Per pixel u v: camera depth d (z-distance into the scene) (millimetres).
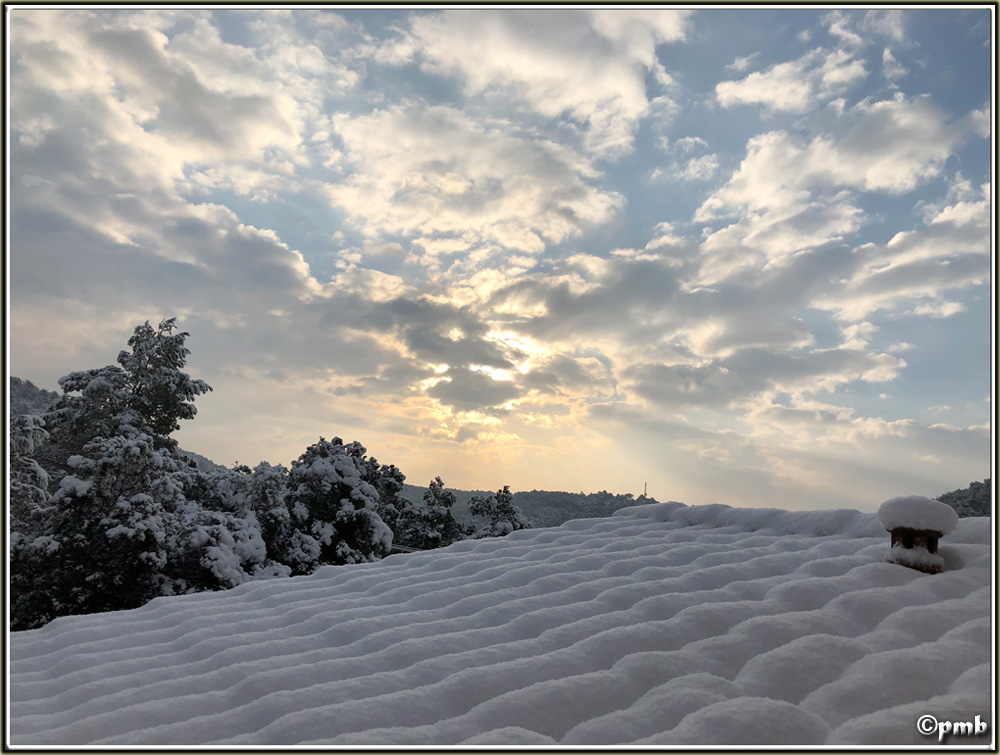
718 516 8227
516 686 3830
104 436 19844
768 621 4262
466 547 8469
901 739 2869
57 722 3982
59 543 15078
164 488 16531
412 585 6465
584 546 7578
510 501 34062
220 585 16297
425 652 4500
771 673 3650
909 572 5062
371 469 31250
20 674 5016
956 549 5336
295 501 22688
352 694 3900
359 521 22609
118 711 3932
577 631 4594
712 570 5645
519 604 5344
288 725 3504
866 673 3520
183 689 4332
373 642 4852
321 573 7902
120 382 20688
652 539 7535
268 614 6125
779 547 6469
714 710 3207
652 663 3861
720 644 4070
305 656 4719
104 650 5438
